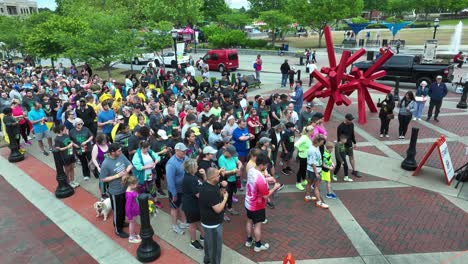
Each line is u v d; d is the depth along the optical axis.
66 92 15.70
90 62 24.16
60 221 7.50
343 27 71.88
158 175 8.34
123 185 6.39
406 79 20.72
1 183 9.45
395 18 80.88
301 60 31.67
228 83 17.66
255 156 6.33
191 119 8.73
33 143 12.59
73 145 8.81
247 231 6.40
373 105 15.77
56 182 9.40
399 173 9.58
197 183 5.96
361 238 6.73
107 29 23.89
